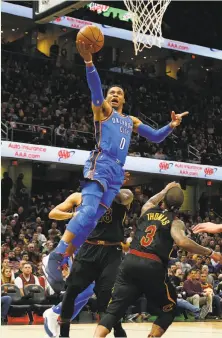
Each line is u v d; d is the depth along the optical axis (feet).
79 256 17.92
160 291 15.64
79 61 88.28
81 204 16.74
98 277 18.03
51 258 16.53
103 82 86.38
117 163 16.97
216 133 87.35
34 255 43.24
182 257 48.24
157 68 100.22
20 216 59.47
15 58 81.20
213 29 98.94
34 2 32.50
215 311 43.19
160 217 16.01
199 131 83.97
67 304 17.70
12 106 69.41
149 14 34.50
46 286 36.45
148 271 15.39
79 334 25.81
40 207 64.18
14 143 57.16
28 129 65.41
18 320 35.68
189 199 80.89
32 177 73.46
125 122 17.46
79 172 76.18
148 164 65.82
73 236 16.12
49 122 68.39
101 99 16.66
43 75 80.59
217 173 70.59
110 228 17.92
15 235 54.24
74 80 82.38
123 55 98.73
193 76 98.27
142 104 84.53
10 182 63.21
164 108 86.63
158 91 91.81
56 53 85.20
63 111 73.51
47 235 57.26
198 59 97.45
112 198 17.01
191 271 42.73
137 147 71.36
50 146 59.57
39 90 77.00
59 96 77.92
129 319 38.86
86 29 16.17
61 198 65.05
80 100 79.36
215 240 60.29
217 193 81.46
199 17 98.27
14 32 89.76
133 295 15.72
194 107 90.74
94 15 87.97
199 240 58.95
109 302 16.05
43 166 70.33
